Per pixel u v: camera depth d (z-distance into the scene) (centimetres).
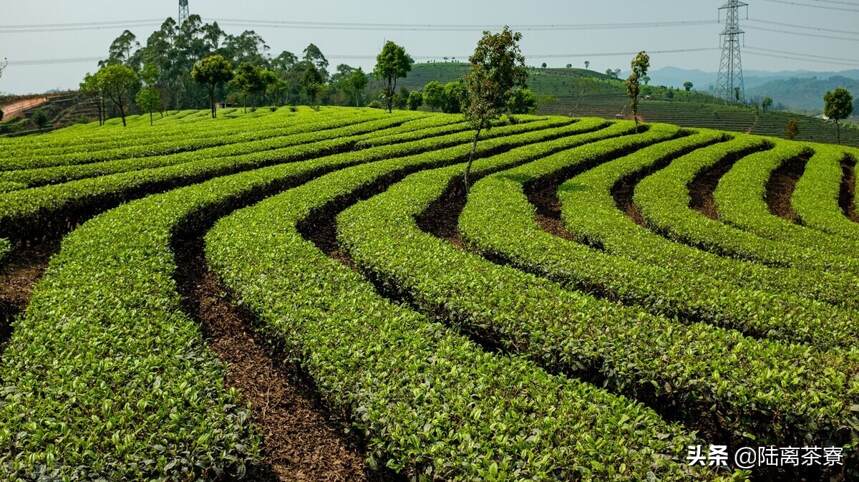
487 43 2823
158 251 1501
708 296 1325
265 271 1368
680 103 17450
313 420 1034
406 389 857
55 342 941
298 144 4012
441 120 5506
